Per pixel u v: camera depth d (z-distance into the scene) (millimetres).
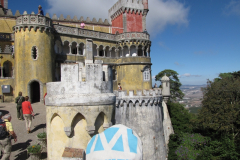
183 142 31750
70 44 33500
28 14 27609
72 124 7707
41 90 27891
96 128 8023
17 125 18047
